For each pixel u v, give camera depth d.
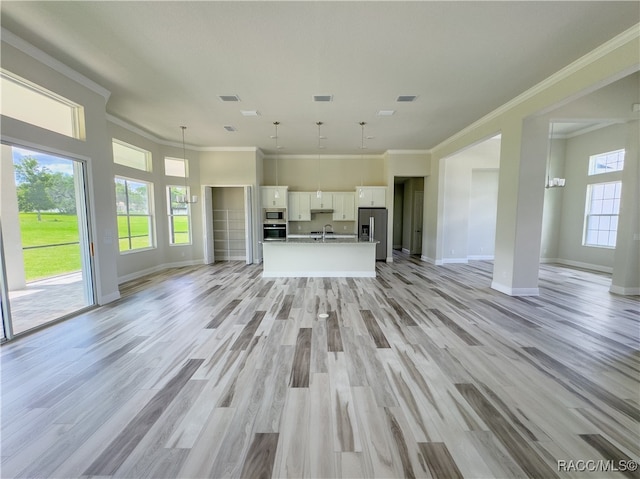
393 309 3.93
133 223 5.97
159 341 2.92
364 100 4.32
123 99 4.32
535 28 2.64
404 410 1.89
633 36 2.66
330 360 2.54
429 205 7.90
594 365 2.46
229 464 1.49
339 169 8.51
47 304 3.99
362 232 7.99
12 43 2.78
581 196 7.09
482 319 3.54
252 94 4.12
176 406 1.94
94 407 1.92
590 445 1.61
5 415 1.84
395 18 2.51
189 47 2.97
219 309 3.92
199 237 7.51
